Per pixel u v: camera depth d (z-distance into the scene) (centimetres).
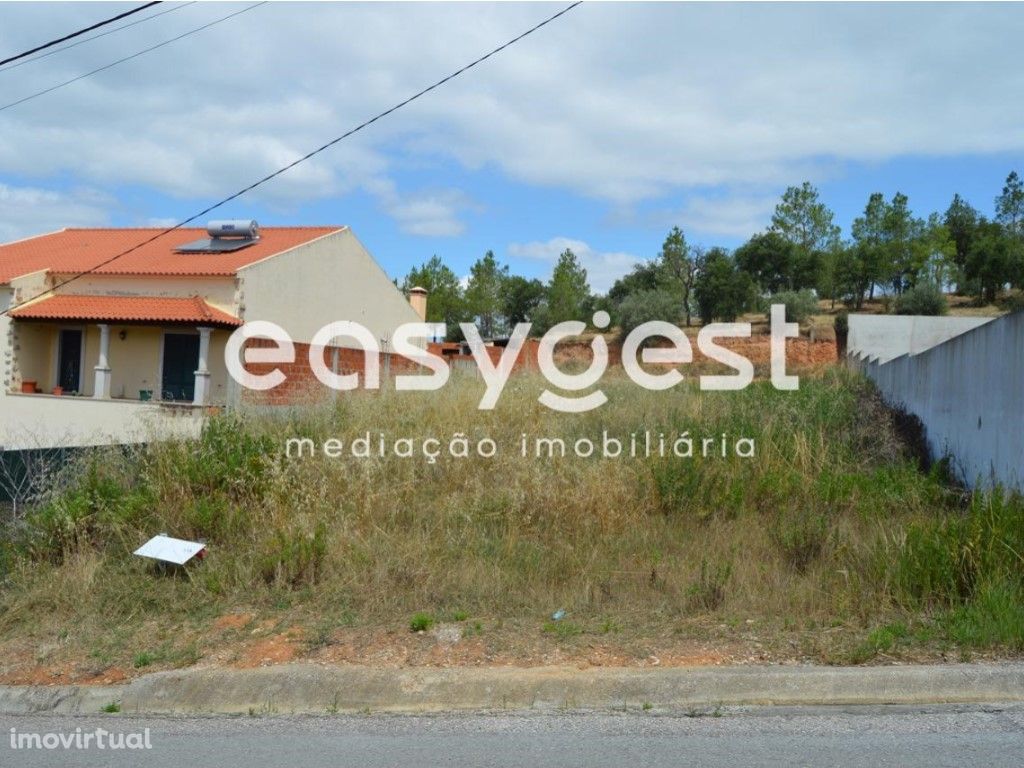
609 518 805
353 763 432
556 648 569
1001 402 886
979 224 4572
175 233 2669
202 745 468
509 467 920
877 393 1489
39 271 2231
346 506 813
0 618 669
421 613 625
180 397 2125
